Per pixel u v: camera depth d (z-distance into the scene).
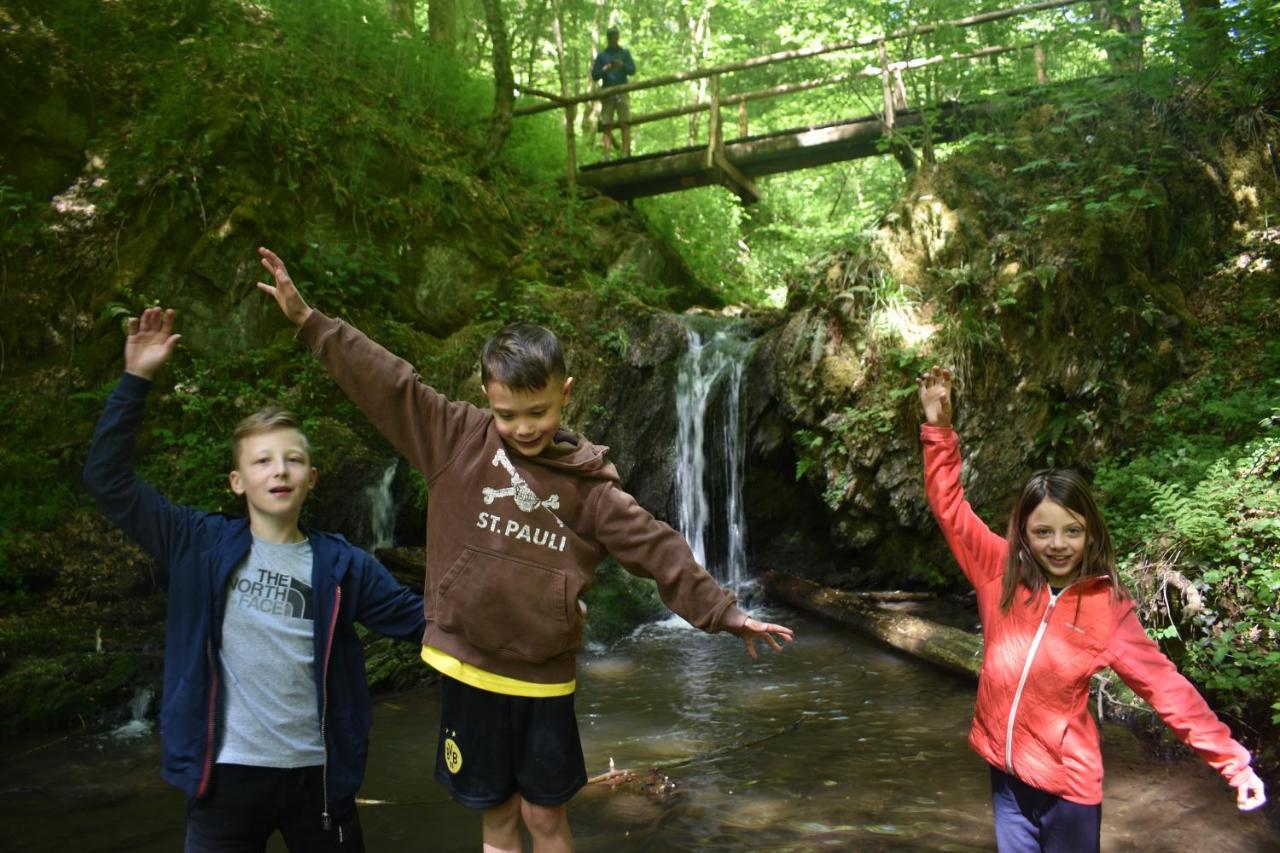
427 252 9.41
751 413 8.68
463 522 2.28
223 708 2.27
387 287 9.06
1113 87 8.53
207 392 7.68
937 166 8.33
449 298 9.43
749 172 11.82
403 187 9.66
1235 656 4.15
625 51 12.88
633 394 8.91
